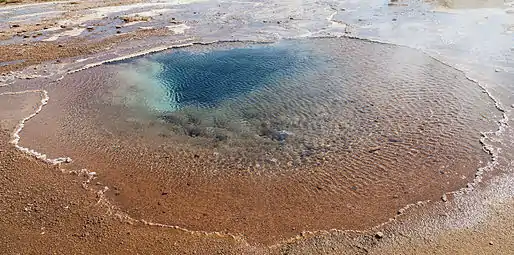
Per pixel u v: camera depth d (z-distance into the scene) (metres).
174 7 22.77
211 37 17.41
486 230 6.80
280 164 9.15
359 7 21.25
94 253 6.70
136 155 9.62
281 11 21.03
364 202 7.77
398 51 14.91
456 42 15.34
